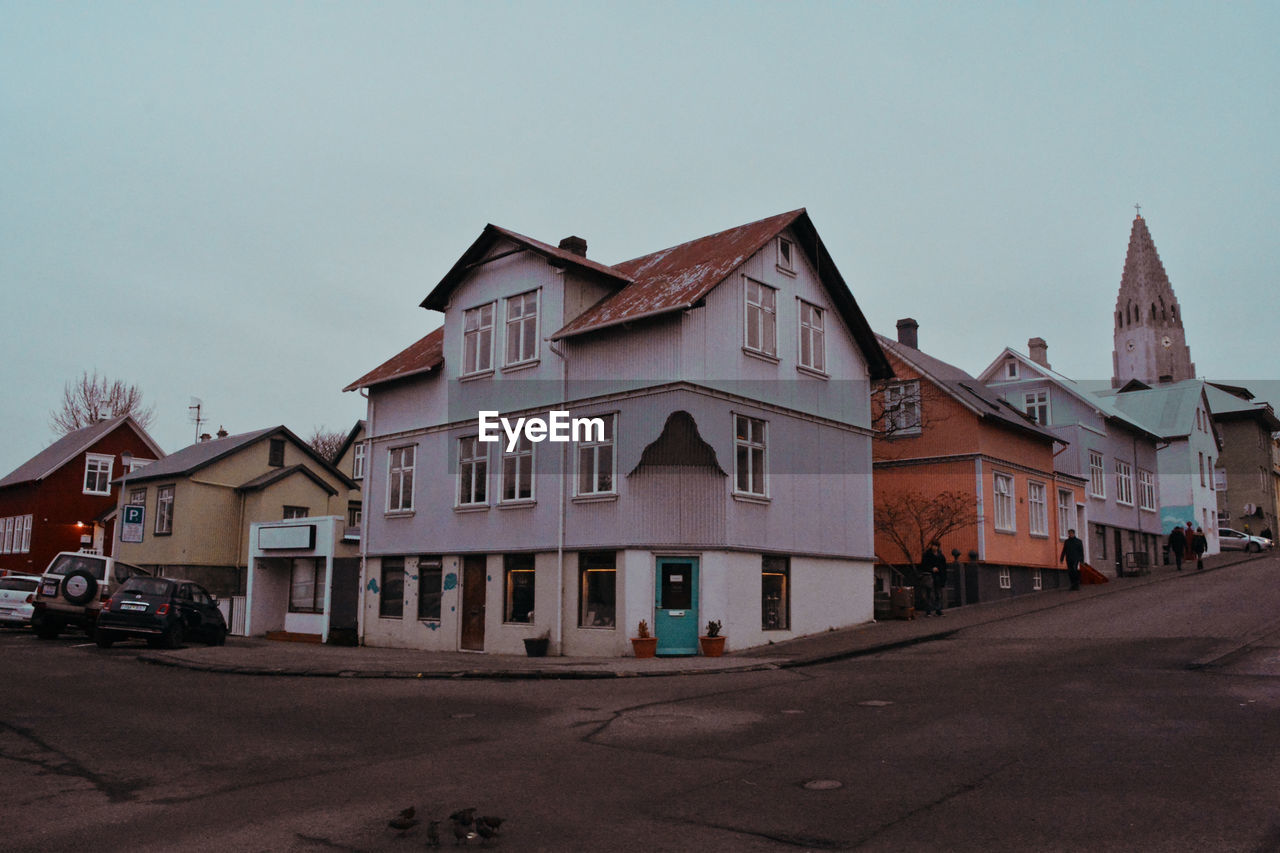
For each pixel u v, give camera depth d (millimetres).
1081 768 8352
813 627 23109
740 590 21172
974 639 20141
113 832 7039
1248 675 13305
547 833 6828
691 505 20953
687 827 6926
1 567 52688
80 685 15633
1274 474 68625
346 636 27156
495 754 9680
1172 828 6613
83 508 51719
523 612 22875
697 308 21062
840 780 8219
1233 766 8234
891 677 15016
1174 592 27078
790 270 24109
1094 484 39812
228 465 41438
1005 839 6484
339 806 7684
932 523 29953
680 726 11094
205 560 40125
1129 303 133875
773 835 6699
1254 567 35719
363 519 28016
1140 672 14047
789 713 11805
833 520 24391
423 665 18312
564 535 22094
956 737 9852
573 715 12102
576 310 23453
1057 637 19312
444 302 26750
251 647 24453
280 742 10500
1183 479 51312
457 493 25125
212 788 8375
